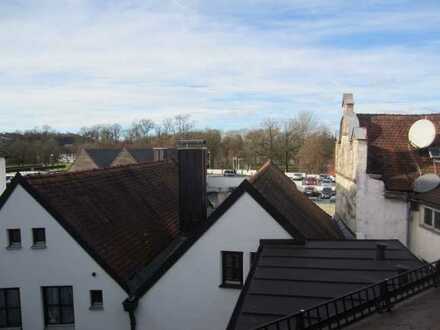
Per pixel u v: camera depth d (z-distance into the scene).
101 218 14.20
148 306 12.38
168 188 21.31
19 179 12.59
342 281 8.88
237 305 8.67
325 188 52.12
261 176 14.93
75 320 12.74
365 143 16.67
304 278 9.13
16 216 12.69
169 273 12.28
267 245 11.37
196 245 12.12
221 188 31.56
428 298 8.28
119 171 18.27
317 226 15.23
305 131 85.31
